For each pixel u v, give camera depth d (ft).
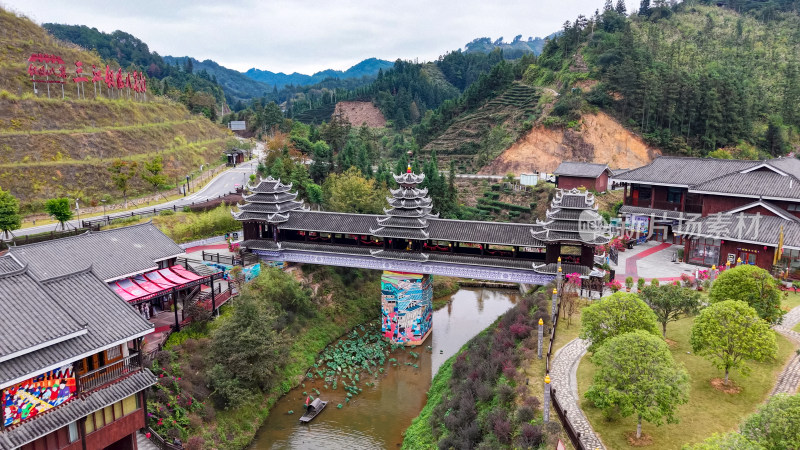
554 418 103.91
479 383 131.95
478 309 231.71
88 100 338.34
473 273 184.96
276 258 210.18
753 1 616.80
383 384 171.22
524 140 406.00
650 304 130.72
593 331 114.01
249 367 147.84
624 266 202.59
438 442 120.26
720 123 372.38
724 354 104.88
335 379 172.24
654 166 247.91
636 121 391.65
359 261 198.39
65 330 93.25
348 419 151.12
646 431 99.14
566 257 176.96
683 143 371.15
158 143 351.05
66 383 94.73
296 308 197.36
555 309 147.33
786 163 230.48
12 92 310.65
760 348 100.94
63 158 280.72
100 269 141.69
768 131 374.22
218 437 132.46
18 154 268.00
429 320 205.67
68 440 95.66
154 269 153.17
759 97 410.93
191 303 160.86
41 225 219.00
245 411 145.89
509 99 485.97
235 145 453.17
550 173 377.71
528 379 121.19
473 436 112.68
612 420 103.40
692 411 104.17
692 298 125.39
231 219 248.32
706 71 402.52
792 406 74.79
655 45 469.16
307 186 272.72
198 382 141.18
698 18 569.23
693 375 116.98
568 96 410.52
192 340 150.92
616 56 424.87
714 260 197.47
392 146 556.10
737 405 104.94
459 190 373.81
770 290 122.21
